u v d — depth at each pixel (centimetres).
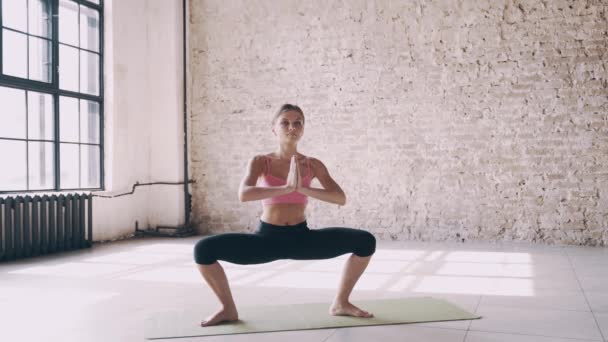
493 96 624
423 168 648
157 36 723
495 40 623
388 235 660
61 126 599
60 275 446
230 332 274
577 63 597
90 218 610
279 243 284
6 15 526
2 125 527
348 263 304
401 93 655
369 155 666
